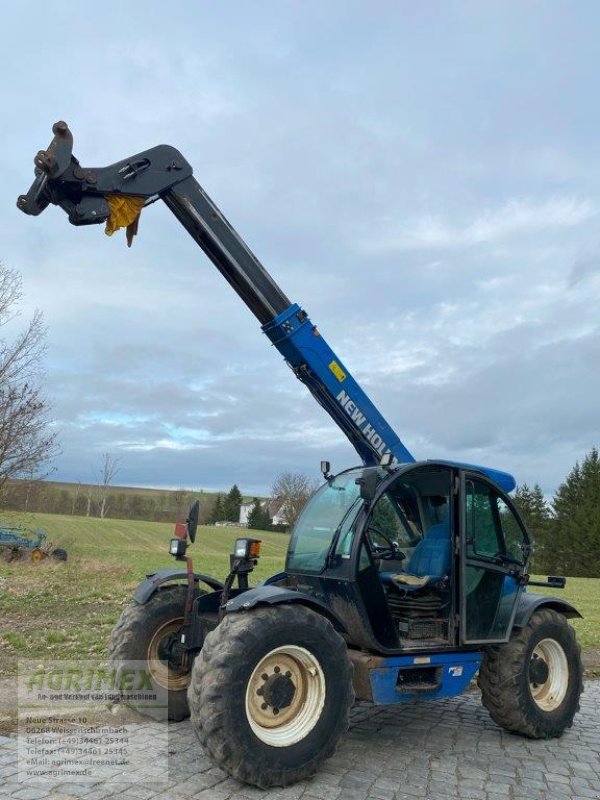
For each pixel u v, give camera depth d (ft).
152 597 19.11
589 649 34.22
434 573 18.72
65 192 17.62
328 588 17.20
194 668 14.29
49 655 23.85
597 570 178.40
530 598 20.61
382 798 14.07
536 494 210.18
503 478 20.45
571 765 16.90
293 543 18.90
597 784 15.56
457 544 18.48
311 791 14.25
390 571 19.17
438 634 18.43
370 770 15.76
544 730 18.97
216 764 13.89
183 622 19.10
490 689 18.93
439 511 19.85
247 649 14.08
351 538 16.97
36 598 35.73
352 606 16.61
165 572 19.79
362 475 18.54
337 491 18.97
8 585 39.83
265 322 20.20
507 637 18.83
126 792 13.48
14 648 24.80
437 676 17.67
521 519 20.30
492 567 18.97
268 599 14.83
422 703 22.44
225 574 59.72
